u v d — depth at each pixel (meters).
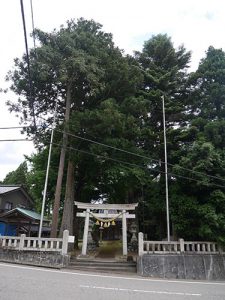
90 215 17.50
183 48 26.03
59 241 14.82
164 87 23.62
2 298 6.67
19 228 24.25
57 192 17.41
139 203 22.61
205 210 16.50
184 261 15.01
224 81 22.56
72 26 20.83
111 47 21.08
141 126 22.22
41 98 19.78
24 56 18.31
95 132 17.73
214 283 12.79
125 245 16.61
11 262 14.00
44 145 20.22
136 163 19.73
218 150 18.88
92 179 21.08
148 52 26.08
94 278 10.95
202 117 22.14
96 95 19.59
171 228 21.16
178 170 18.05
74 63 17.23
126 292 8.49
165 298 7.98
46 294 7.36
